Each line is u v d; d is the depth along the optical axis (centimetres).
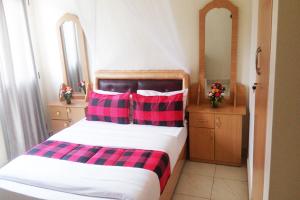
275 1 85
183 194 259
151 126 299
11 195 164
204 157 315
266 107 112
